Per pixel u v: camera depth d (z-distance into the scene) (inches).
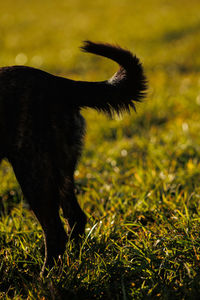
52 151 241.4
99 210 330.6
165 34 1208.8
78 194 377.1
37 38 1355.8
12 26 1615.4
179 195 318.7
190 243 238.1
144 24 1376.7
